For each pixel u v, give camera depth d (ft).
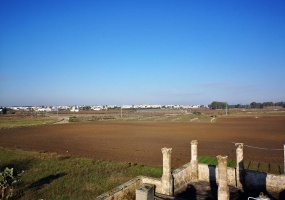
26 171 96.58
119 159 122.11
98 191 72.02
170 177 58.85
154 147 156.56
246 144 161.58
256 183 63.46
